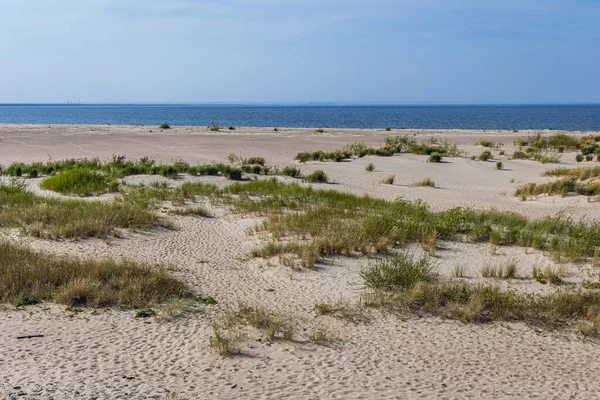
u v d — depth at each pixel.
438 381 6.31
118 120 126.38
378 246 12.21
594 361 7.01
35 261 10.10
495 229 14.34
